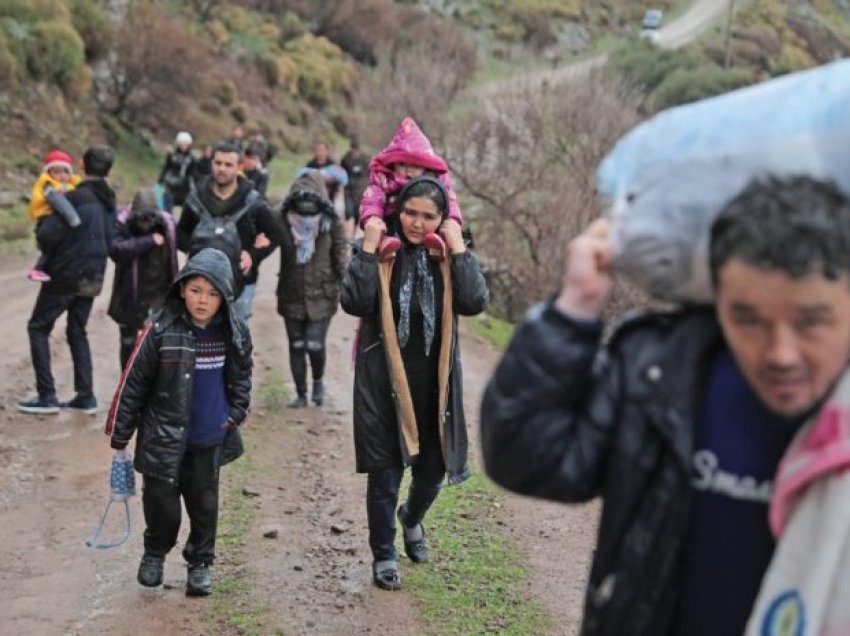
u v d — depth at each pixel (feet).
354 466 24.11
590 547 19.71
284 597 16.88
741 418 6.09
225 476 22.86
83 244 26.09
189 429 16.02
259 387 30.86
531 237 56.18
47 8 89.86
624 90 67.51
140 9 102.78
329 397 30.07
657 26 215.72
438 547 19.24
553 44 196.54
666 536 6.14
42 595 16.83
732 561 6.12
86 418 26.73
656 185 6.24
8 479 22.12
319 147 52.75
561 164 60.44
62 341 35.04
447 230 16.01
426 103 80.28
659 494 6.18
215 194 25.21
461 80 88.69
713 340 6.27
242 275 24.03
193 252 23.52
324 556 18.65
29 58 85.87
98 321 38.47
